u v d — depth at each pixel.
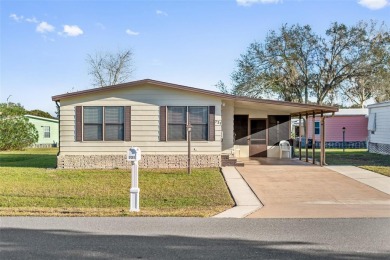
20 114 32.22
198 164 15.64
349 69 34.44
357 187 11.37
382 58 33.81
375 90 35.97
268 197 10.04
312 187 11.43
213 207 8.84
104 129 15.59
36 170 15.15
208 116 15.66
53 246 5.43
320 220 7.23
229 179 12.85
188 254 5.06
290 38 34.66
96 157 15.56
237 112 20.23
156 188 11.37
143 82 15.37
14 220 7.12
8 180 12.73
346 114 31.83
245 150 20.25
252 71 34.19
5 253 5.11
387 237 5.91
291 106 15.89
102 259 4.87
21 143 31.58
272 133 20.20
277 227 6.63
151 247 5.39
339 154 23.80
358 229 6.46
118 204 9.31
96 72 47.66
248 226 6.71
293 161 18.30
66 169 15.33
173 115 15.68
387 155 22.61
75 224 6.81
